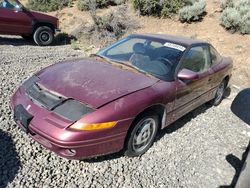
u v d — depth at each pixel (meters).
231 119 6.09
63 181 3.64
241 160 4.66
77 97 3.73
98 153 3.70
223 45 10.54
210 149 4.85
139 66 4.64
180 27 12.39
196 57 5.24
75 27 13.82
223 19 11.51
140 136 4.19
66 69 4.40
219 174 4.26
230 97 7.38
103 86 3.96
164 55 4.84
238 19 11.01
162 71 4.59
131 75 4.37
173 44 5.06
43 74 4.36
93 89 3.88
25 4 16.48
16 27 11.04
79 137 3.46
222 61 6.30
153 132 4.44
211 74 5.57
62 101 3.73
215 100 6.51
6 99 5.49
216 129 5.57
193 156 4.58
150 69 4.60
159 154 4.48
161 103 4.27
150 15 13.52
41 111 3.72
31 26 11.23
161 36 5.36
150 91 4.14
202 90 5.45
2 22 10.77
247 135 5.51
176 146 4.77
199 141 5.04
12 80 6.52
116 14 13.57
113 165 4.05
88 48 11.35
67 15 15.14
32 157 3.97
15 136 4.36
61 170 3.82
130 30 12.70
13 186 3.44
